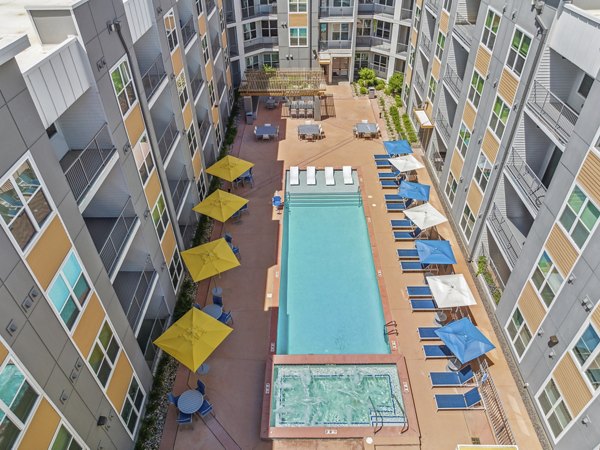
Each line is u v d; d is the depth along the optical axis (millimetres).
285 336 19844
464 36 23547
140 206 16750
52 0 12180
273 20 38781
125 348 15148
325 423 16250
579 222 13648
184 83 22719
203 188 27031
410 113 35344
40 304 10312
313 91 35344
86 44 12578
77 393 11961
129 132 15766
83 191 12883
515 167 18359
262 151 32781
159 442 16047
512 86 18031
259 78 36781
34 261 10141
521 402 16969
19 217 9648
